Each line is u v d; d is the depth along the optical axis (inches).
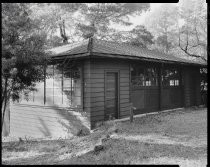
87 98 458.9
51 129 521.0
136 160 273.0
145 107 592.7
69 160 291.3
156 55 654.5
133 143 337.1
